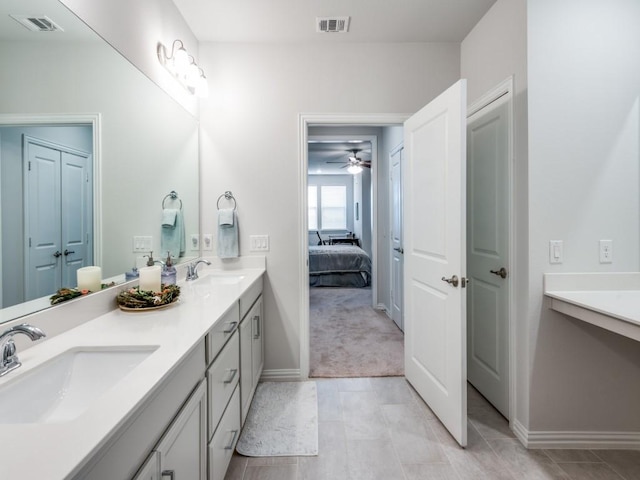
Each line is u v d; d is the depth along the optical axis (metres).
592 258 1.71
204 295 1.64
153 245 1.79
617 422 1.73
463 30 2.28
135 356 1.00
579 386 1.72
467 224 2.36
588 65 1.70
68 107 1.17
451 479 1.51
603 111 1.70
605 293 1.66
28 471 0.50
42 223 1.06
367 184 7.50
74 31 1.19
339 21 2.17
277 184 2.43
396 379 2.46
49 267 1.09
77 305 1.18
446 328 1.85
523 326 1.77
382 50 2.43
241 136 2.41
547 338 1.72
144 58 1.69
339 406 2.10
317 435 1.82
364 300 4.89
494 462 1.62
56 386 0.92
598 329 1.71
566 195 1.70
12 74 0.95
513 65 1.81
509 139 1.85
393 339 3.26
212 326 1.20
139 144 1.64
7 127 0.93
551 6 1.68
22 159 0.98
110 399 0.70
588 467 1.59
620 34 1.70
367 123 2.46
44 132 1.07
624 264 1.71
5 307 0.92
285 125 2.42
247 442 1.76
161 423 0.85
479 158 2.19
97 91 1.32
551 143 1.70
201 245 2.42
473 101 2.25
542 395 1.73
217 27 2.23
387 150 3.98
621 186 1.71
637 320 1.27
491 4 2.01
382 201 4.21
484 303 2.17
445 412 1.86
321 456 1.66
